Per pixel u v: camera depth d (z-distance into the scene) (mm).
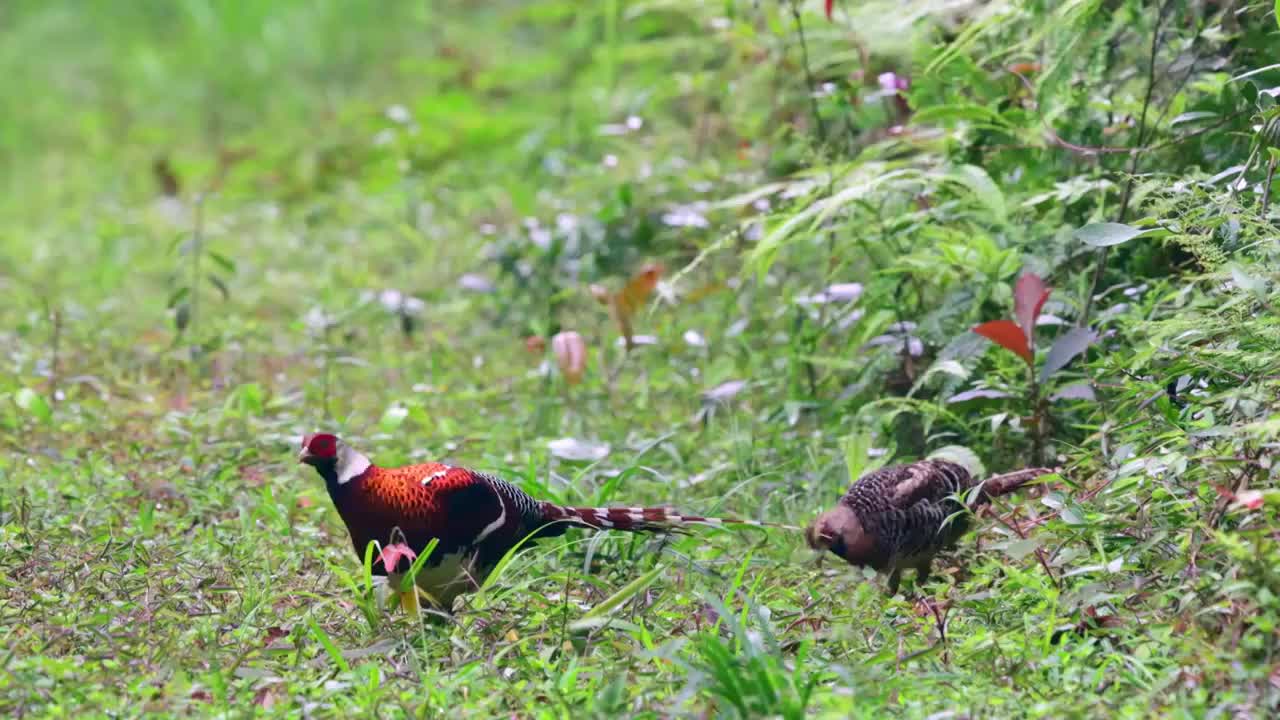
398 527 9016
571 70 23250
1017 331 9477
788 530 10586
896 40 13352
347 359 13977
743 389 13156
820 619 8883
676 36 20406
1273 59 11188
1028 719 7340
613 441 12664
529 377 14562
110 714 7562
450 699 7809
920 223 11781
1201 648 7520
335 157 24859
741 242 15359
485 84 23328
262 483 11906
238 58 31203
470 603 9422
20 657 8203
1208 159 11031
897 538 9609
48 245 21812
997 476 9875
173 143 28141
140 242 21656
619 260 16312
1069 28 11945
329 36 31234
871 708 7422
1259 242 9031
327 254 20125
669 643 7688
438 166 21984
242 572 9719
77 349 16109
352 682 7941
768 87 16078
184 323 15070
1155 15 11719
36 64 32656
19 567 9602
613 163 16891
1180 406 9273
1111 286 11562
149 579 9344
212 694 7859
